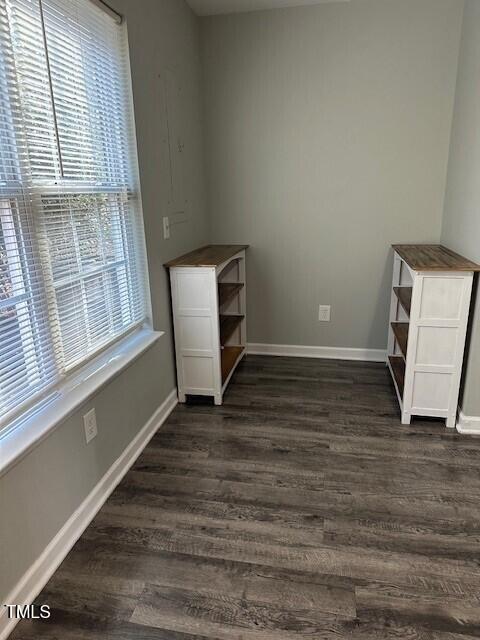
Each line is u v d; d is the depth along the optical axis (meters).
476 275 2.23
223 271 3.44
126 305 2.19
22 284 1.45
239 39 3.04
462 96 2.67
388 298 3.31
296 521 1.76
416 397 2.44
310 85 3.04
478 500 1.87
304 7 2.91
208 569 1.54
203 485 1.99
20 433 1.42
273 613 1.37
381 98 2.96
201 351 2.67
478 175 2.26
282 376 3.17
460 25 2.75
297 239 3.34
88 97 1.79
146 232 2.30
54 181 1.59
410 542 1.64
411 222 3.14
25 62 1.42
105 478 1.92
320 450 2.24
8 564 1.34
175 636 1.31
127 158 2.14
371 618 1.35
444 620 1.34
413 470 2.07
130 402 2.16
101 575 1.52
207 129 3.25
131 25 2.04
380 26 2.85
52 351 1.62
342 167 3.13
